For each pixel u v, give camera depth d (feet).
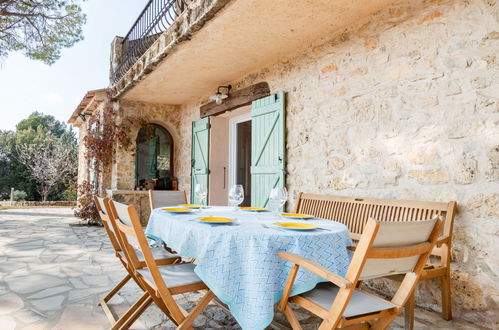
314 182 12.72
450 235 8.01
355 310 4.93
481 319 7.79
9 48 22.06
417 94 9.39
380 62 10.48
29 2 20.43
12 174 66.08
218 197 20.65
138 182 24.11
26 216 29.09
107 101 23.66
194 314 5.84
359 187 10.96
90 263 12.51
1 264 12.21
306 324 7.50
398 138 9.84
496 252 7.60
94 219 23.44
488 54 7.93
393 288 9.80
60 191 65.10
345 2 10.15
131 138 23.06
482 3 8.09
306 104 13.26
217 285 5.45
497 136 7.69
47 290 9.39
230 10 10.78
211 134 20.62
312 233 5.79
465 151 8.25
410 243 4.88
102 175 23.71
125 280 8.46
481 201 7.90
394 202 9.49
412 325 6.79
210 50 14.10
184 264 7.39
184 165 23.67
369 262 4.58
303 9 10.65
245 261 5.49
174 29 13.43
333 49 12.17
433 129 8.96
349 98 11.44
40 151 64.54
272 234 5.52
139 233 5.70
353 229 10.38
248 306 5.28
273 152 14.60
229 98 18.40
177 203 12.81
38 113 86.28
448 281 8.02
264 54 14.47
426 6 9.30
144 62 17.28
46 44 22.70
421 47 9.36
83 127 35.81
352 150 11.26
